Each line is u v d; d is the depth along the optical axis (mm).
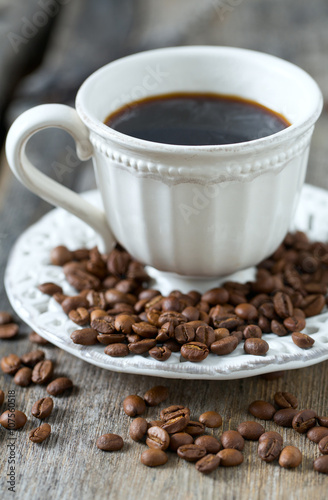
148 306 402
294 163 381
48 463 363
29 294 418
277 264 434
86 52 652
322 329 393
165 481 354
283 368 373
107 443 365
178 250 396
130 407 378
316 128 574
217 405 385
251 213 383
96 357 379
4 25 661
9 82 627
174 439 363
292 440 369
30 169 404
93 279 424
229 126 407
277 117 408
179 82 426
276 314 399
